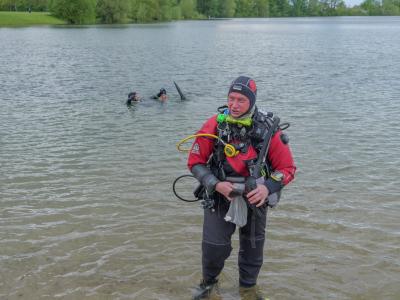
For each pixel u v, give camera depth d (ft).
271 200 11.98
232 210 11.92
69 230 17.57
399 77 66.13
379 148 28.86
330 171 24.30
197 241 16.72
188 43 151.23
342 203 20.07
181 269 14.85
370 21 462.60
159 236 17.08
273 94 51.60
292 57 101.50
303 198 20.58
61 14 308.60
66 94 52.95
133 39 171.63
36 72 75.77
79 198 20.72
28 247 16.25
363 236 17.11
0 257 15.53
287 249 16.14
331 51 117.80
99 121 37.73
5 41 156.35
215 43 151.33
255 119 11.95
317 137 31.53
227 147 11.75
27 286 13.87
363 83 60.23
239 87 11.56
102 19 326.24
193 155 12.26
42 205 19.94
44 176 23.75
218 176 12.16
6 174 24.06
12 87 58.49
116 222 18.25
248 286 13.53
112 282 14.12
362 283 14.15
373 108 42.63
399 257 15.65
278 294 13.58
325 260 15.43
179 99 48.88
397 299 13.38
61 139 31.55
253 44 146.92
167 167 25.13
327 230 17.58
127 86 59.82
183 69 79.56
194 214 19.01
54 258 15.52
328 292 13.69
